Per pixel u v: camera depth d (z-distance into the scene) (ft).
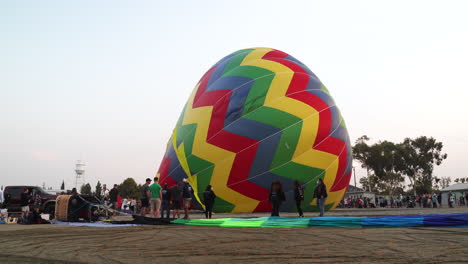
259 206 64.95
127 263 16.80
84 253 20.17
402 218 34.04
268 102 66.64
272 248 21.16
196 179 66.69
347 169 72.02
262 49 79.36
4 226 45.32
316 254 18.67
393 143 240.12
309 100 68.80
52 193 77.87
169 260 17.51
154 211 52.49
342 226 35.53
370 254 18.39
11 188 75.82
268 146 63.57
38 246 23.59
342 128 71.72
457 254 18.08
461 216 33.09
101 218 61.52
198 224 42.32
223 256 18.53
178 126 76.95
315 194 52.90
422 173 249.75
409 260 16.56
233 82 70.49
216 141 65.98
